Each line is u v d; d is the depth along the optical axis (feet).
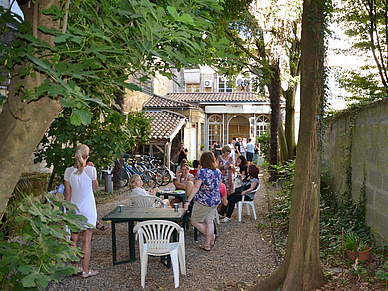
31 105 6.64
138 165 47.19
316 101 12.41
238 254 17.72
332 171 26.25
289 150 44.11
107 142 22.13
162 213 17.11
